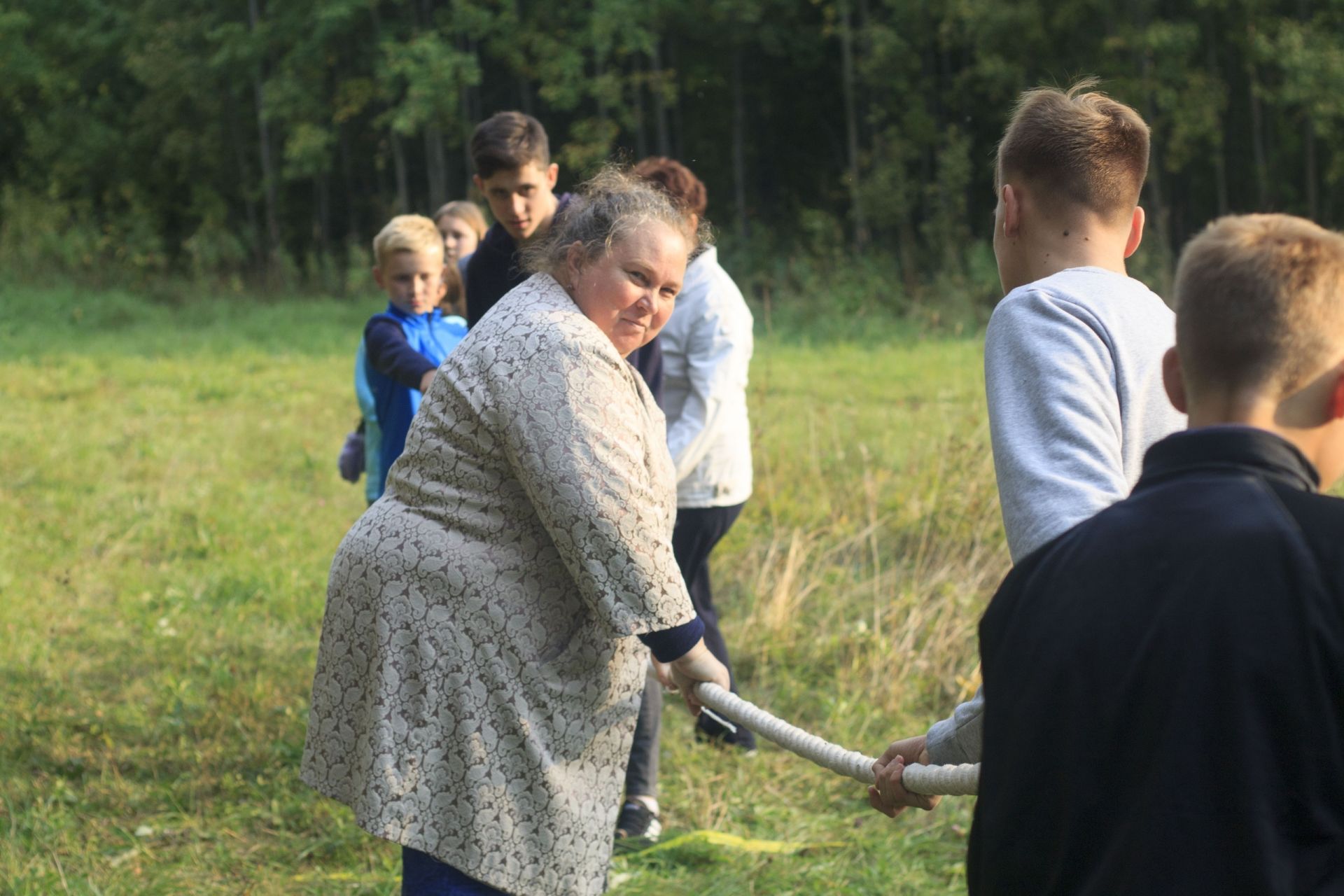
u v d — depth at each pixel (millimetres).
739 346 3730
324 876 3281
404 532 2158
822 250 20344
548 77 21797
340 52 24438
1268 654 1180
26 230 22328
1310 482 1306
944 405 9523
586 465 2037
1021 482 1566
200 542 6434
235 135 25109
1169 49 19656
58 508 7043
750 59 24797
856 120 24828
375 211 25109
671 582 2100
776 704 4430
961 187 21094
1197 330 1340
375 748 2113
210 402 11008
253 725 4137
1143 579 1257
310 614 5375
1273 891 1147
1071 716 1267
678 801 3721
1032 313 1696
